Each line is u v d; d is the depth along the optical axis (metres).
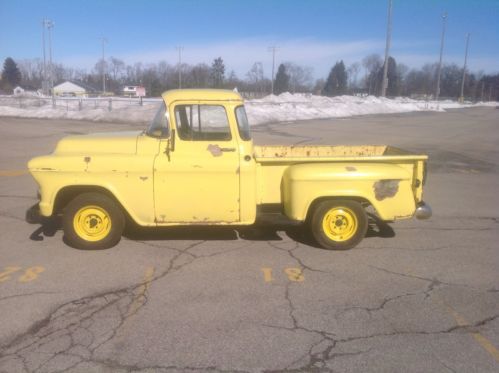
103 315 4.33
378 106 50.28
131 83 100.50
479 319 4.38
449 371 3.56
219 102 5.85
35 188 9.62
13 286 4.92
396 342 3.95
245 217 6.00
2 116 32.34
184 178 5.84
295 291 4.91
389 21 51.31
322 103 46.12
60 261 5.64
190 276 5.26
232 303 4.61
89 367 3.53
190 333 4.03
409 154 6.61
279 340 3.95
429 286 5.11
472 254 6.14
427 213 6.16
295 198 5.89
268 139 19.69
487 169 13.18
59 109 35.19
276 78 104.19
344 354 3.75
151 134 6.02
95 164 5.75
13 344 3.82
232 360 3.65
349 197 6.07
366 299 4.75
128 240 6.43
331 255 6.00
